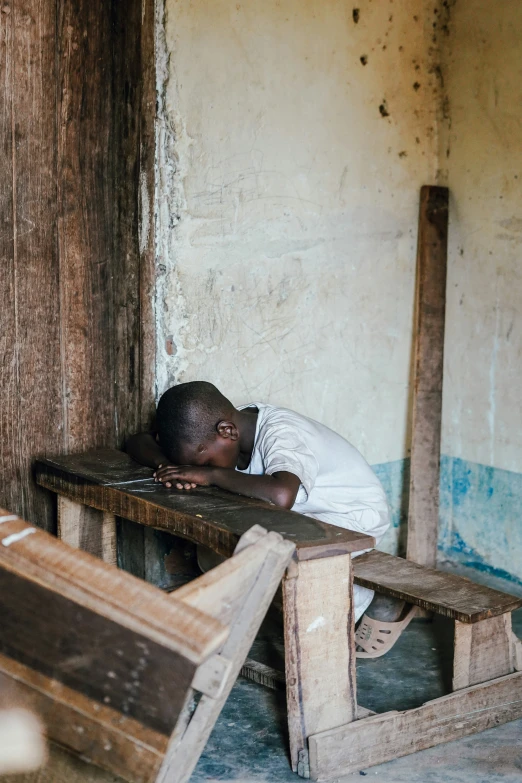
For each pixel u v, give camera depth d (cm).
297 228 361
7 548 159
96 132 319
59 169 311
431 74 397
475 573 396
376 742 238
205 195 329
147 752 150
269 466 262
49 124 307
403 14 383
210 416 267
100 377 330
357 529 291
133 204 319
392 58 383
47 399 316
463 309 400
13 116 297
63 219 314
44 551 158
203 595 162
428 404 398
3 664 160
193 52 319
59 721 157
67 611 154
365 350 393
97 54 315
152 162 315
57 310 315
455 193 400
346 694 236
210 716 168
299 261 363
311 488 268
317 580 225
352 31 367
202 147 326
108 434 335
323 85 361
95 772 155
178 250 324
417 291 402
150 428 327
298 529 224
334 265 376
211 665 153
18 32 295
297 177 358
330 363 381
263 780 229
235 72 332
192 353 335
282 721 261
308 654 227
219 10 324
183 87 317
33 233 306
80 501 280
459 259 400
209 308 337
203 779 229
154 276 322
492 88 378
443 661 307
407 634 330
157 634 147
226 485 257
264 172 346
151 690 149
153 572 338
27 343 309
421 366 397
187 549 345
